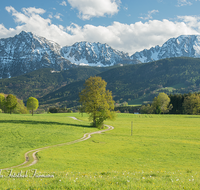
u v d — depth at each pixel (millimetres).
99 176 16094
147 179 14547
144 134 77500
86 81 86312
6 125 81188
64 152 45719
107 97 87625
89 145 54562
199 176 18344
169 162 37406
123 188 11609
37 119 106062
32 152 45469
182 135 75562
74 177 15461
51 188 11891
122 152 46625
